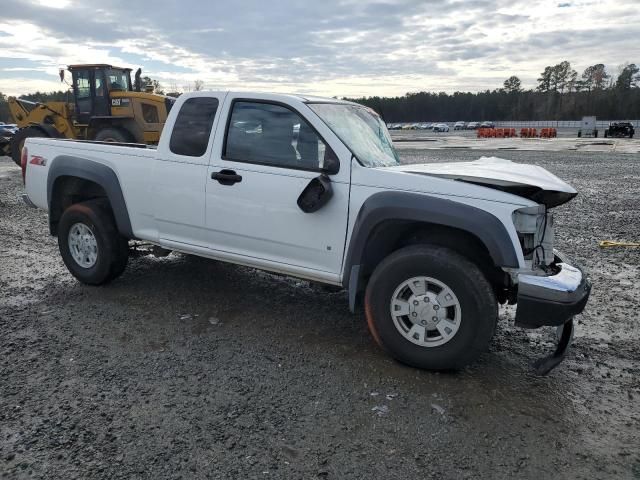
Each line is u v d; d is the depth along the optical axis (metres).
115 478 2.70
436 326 3.73
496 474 2.78
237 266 6.39
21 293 5.42
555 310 3.44
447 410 3.36
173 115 4.87
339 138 4.09
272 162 4.33
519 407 3.42
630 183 14.54
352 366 3.93
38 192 5.77
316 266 4.21
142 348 4.18
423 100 144.50
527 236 3.60
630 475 2.79
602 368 3.98
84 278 5.54
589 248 7.50
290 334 4.49
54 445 2.96
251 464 2.83
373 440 3.05
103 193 5.70
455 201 3.61
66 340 4.30
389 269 3.80
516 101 135.88
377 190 3.86
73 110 18.92
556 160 22.12
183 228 4.87
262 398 3.47
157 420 3.21
